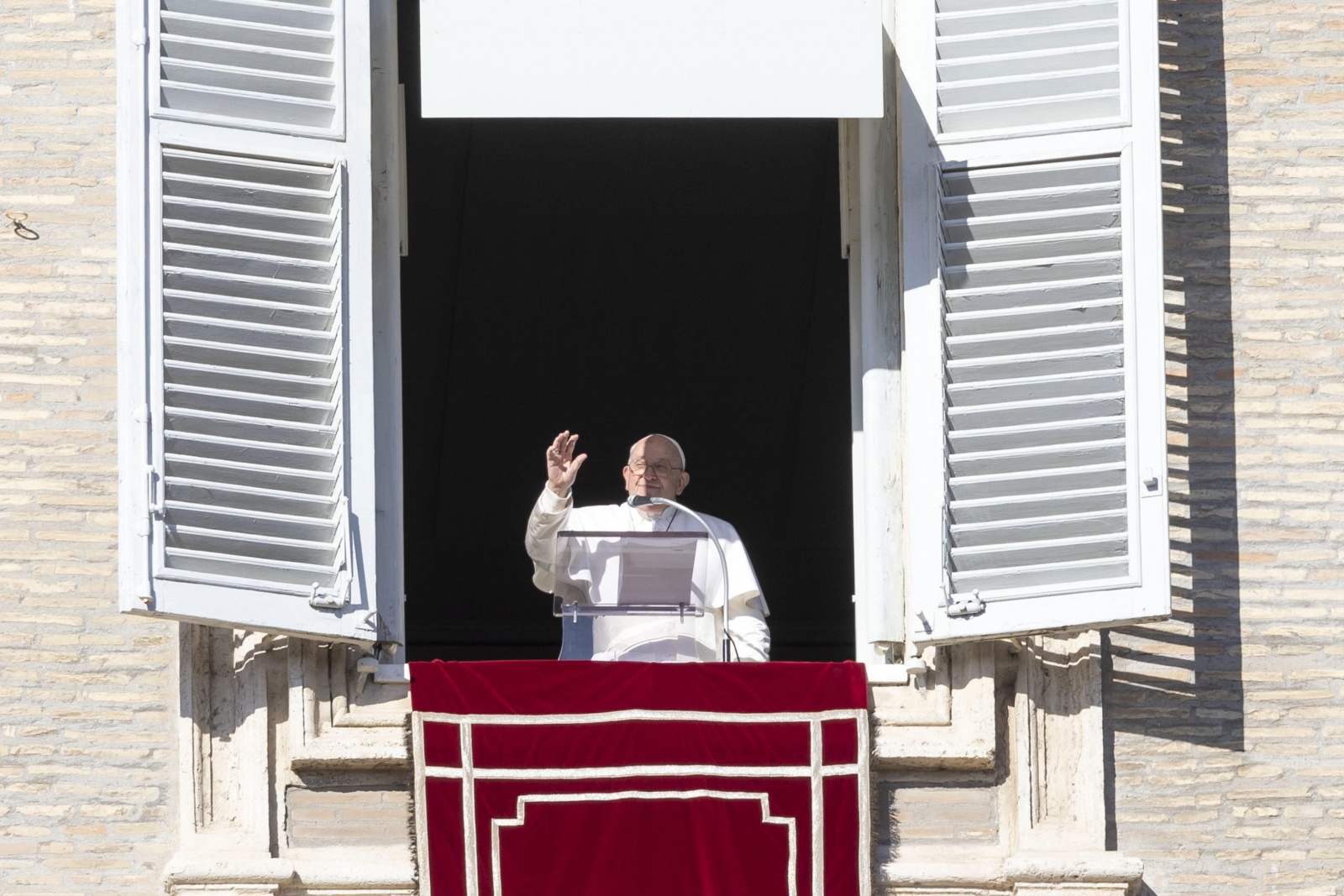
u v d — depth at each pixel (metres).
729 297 67.75
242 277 29.84
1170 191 32.41
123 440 28.92
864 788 29.33
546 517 32.09
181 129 29.98
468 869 28.92
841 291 67.00
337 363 29.95
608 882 28.95
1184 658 30.73
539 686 29.52
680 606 30.30
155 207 29.58
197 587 28.72
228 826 29.38
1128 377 30.16
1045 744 30.11
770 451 73.75
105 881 29.55
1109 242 30.61
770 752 29.38
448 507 75.25
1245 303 32.06
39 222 31.88
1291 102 32.75
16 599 30.59
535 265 66.44
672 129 60.84
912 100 31.20
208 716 29.75
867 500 31.45
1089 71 30.97
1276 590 31.09
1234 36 32.97
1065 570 29.70
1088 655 30.38
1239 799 30.30
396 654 30.75
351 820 29.48
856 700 29.55
